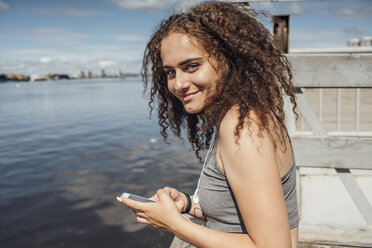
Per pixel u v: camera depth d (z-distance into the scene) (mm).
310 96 10742
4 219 5074
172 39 977
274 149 855
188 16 1011
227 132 859
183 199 1364
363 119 7098
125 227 4566
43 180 7082
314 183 2910
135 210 1045
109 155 9180
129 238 4234
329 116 7629
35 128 15922
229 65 979
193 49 954
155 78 1445
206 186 1002
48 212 5273
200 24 961
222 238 866
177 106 1509
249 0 1864
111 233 4414
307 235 1885
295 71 1764
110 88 70438
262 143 805
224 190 954
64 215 5121
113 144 10930
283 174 954
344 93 11234
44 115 21719
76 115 21234
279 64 1100
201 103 1013
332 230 1908
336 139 1828
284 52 2258
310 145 1859
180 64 976
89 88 73875
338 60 1722
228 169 854
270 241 765
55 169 7965
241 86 923
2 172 7887
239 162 809
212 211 1010
